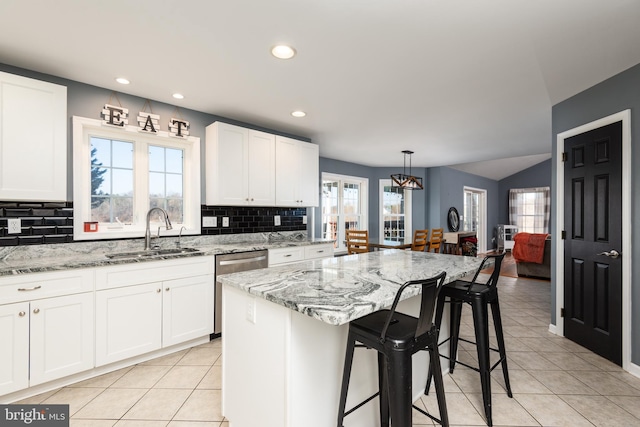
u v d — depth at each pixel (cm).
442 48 201
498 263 191
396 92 274
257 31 183
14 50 203
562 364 240
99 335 215
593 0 154
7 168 200
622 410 184
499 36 186
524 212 989
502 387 209
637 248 223
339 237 632
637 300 223
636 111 223
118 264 222
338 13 166
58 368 198
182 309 256
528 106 309
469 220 895
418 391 198
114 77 243
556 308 301
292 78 246
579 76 241
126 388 205
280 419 129
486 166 850
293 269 190
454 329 223
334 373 143
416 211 729
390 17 169
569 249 285
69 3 158
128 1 156
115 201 275
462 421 174
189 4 159
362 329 129
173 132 298
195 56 212
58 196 219
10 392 183
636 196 223
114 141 275
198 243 318
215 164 310
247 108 314
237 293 157
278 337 130
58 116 219
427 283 122
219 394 199
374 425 165
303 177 389
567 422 173
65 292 201
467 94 278
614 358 240
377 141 459
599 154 252
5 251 218
